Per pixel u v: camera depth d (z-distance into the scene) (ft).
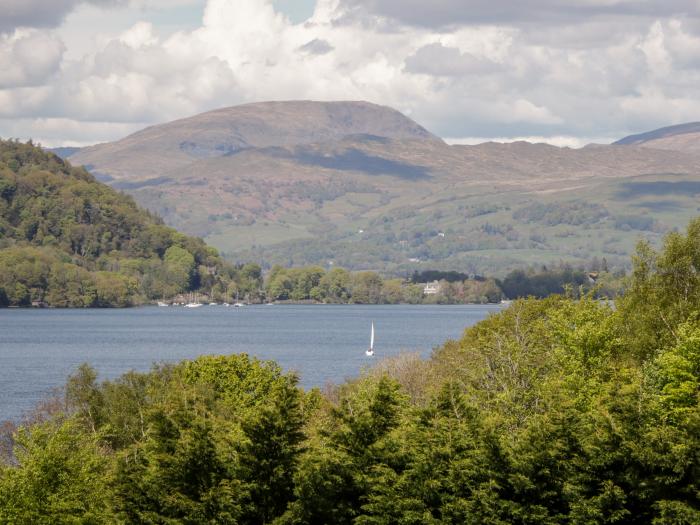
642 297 647.56
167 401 538.47
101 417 628.28
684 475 449.06
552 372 586.04
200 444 472.44
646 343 606.55
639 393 483.51
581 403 532.32
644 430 458.91
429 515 463.01
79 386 645.92
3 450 599.16
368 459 484.33
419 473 474.08
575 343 603.67
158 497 465.88
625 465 458.50
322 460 477.77
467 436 485.56
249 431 480.23
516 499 471.62
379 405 509.35
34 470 435.53
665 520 436.35
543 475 468.75
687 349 509.35
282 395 491.72
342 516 476.13
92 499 452.35
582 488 457.68
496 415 504.84
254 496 477.36
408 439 492.95
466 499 471.21
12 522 422.41
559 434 473.26
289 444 482.69
